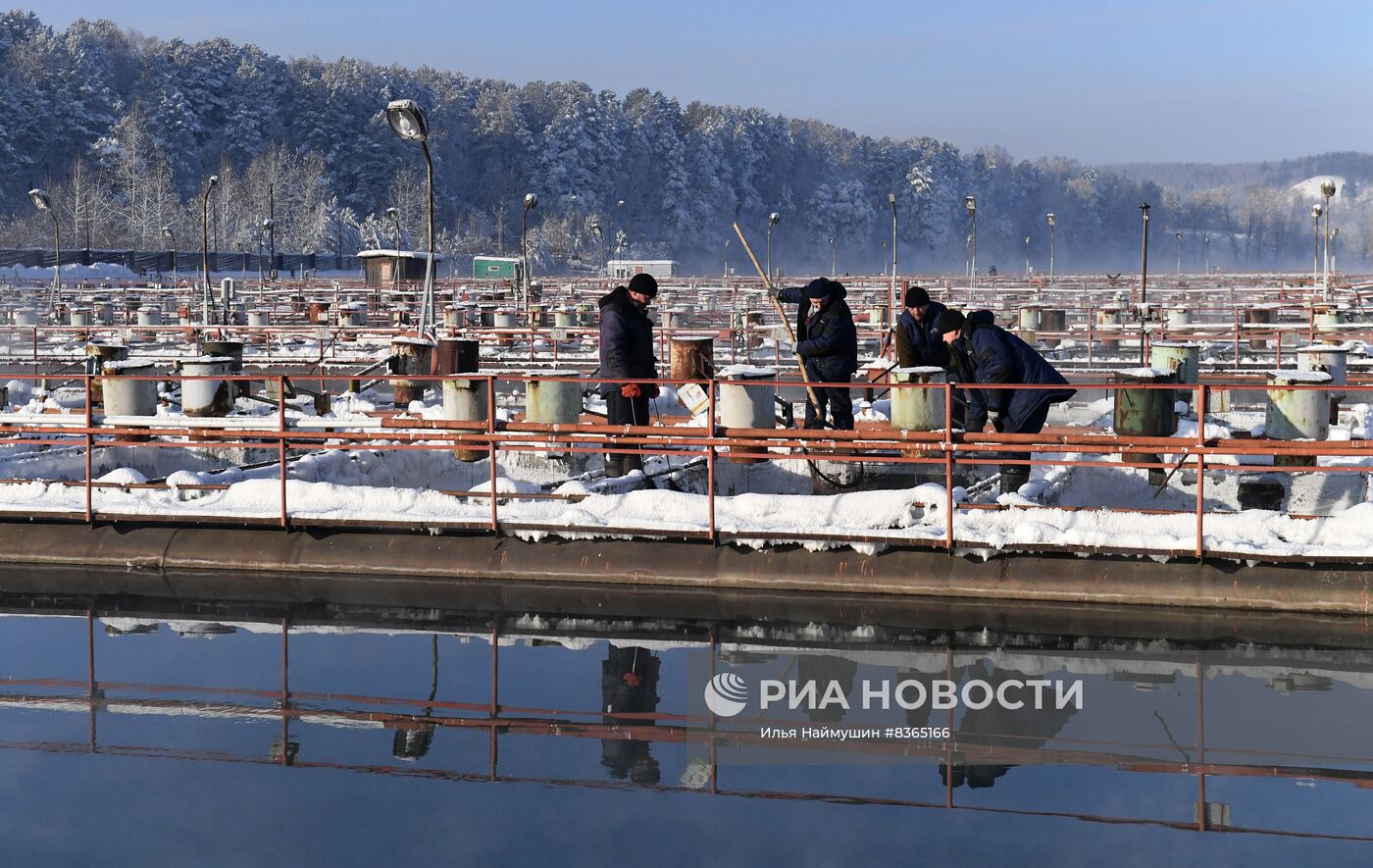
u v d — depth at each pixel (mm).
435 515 11148
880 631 9188
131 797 6383
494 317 33156
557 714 7602
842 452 12195
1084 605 9680
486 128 189875
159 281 69875
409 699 7887
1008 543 9930
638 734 7289
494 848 5730
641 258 181750
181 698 7922
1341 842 5793
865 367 20812
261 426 11695
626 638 9125
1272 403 11797
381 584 10758
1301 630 9078
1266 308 31188
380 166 171875
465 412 13586
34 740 7195
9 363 26594
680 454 12117
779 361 24562
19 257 81188
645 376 12555
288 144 170875
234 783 6582
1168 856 5641
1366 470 9883
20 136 142500
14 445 13789
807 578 10188
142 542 11453
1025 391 11047
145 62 166375
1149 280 64500
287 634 9359
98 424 12266
